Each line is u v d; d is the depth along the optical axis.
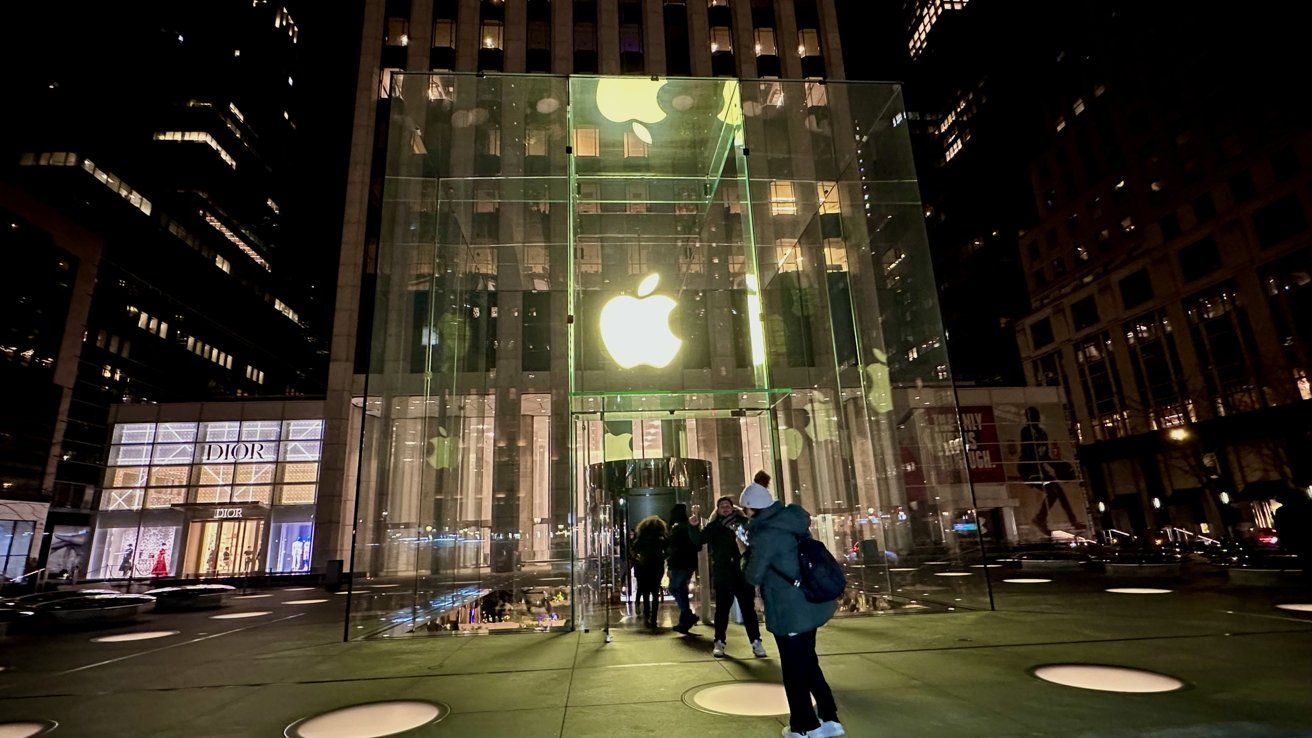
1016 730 4.03
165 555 28.98
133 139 58.03
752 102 14.20
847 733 4.04
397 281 12.11
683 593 8.63
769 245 17.12
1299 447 39.19
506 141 13.83
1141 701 4.55
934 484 12.48
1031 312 64.38
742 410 12.52
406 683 6.03
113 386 44.06
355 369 28.69
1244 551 20.05
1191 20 49.69
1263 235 43.06
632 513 11.88
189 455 30.30
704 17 33.88
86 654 8.34
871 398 14.22
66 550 33.94
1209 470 44.44
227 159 66.06
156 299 50.28
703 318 16.09
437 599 12.46
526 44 32.75
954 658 6.25
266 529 29.42
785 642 4.01
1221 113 46.75
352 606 9.65
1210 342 45.88
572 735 4.29
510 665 6.77
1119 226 54.94
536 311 19.17
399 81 11.91
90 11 55.72
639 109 13.87
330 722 4.80
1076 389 57.19
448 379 13.58
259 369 67.31
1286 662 5.57
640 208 16.27
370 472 11.38
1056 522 38.59
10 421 32.84
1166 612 8.77
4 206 33.91
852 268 14.65
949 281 78.12
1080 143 60.09
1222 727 3.96
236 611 13.99
